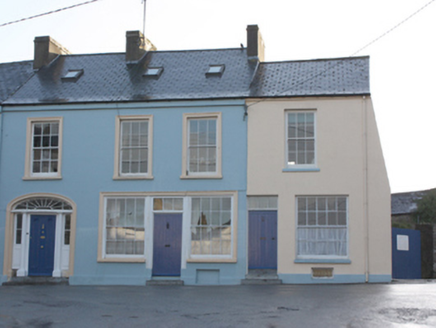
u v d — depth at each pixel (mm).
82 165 20078
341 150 18750
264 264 18828
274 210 19000
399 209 37812
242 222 18906
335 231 18562
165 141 19719
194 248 19188
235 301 13633
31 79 22484
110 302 13812
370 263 18188
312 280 18281
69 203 19969
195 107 19656
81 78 22172
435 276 21750
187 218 19312
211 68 21672
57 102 20297
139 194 19625
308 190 18734
